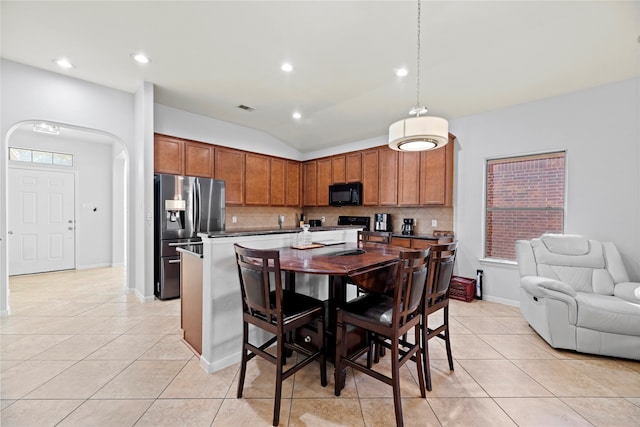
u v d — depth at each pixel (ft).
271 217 18.57
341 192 16.80
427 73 9.70
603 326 7.35
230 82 10.79
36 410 5.37
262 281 5.35
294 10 6.81
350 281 7.44
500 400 5.86
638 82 9.18
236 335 7.24
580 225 10.19
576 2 6.34
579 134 10.21
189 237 12.60
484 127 12.46
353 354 6.72
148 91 11.14
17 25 7.59
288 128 16.44
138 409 5.46
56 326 9.20
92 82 11.20
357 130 15.84
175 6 6.78
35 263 16.52
